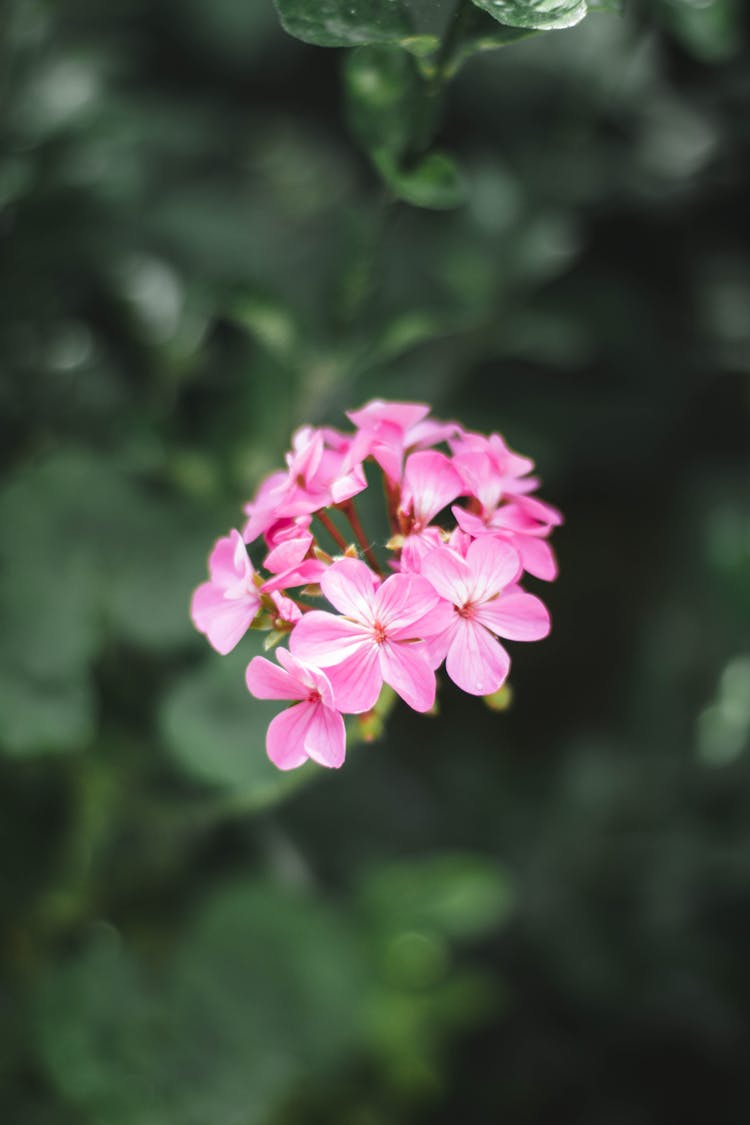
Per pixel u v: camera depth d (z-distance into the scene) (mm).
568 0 593
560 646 1194
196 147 880
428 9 630
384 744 1049
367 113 678
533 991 1004
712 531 1031
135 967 825
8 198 781
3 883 807
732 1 768
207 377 813
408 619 576
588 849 1021
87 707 754
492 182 918
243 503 793
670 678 1066
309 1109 928
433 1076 937
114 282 835
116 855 830
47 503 781
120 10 955
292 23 618
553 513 607
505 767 1139
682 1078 969
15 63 809
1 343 811
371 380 852
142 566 784
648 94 952
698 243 977
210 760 719
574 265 963
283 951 832
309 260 924
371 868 948
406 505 598
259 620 606
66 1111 808
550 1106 970
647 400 1029
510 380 1009
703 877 973
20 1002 817
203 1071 810
